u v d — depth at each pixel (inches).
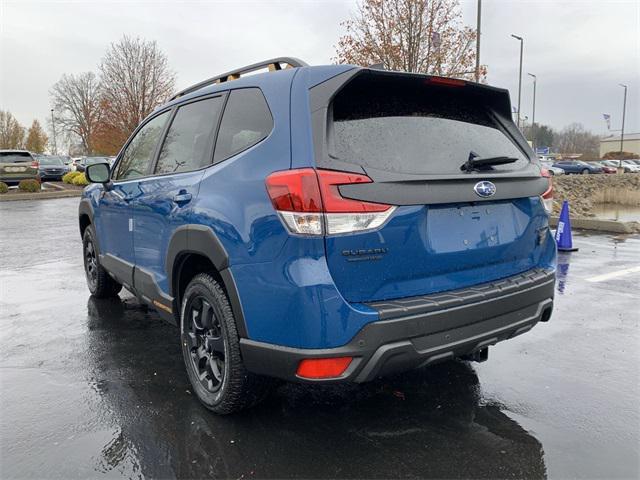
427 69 601.3
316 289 94.0
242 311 106.7
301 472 101.6
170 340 174.9
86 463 104.8
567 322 191.5
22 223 491.5
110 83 1286.9
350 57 615.8
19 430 117.0
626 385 138.9
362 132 103.1
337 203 93.9
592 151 4156.0
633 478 99.4
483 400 130.2
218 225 111.9
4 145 2977.4
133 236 162.7
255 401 118.8
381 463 104.0
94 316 201.9
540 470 102.0
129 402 129.6
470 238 111.0
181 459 105.7
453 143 115.0
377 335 95.0
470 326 106.0
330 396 131.9
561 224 337.4
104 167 182.1
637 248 348.2
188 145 140.3
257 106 115.4
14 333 182.1
